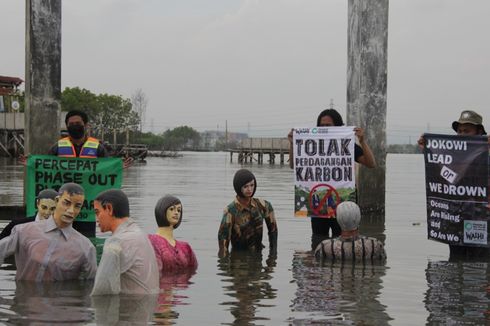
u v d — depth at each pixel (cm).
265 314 551
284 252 876
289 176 3400
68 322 519
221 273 729
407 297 618
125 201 635
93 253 697
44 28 1265
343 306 581
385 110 1334
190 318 536
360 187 1317
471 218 878
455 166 886
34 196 951
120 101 8812
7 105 6406
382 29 1323
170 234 766
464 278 709
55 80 1283
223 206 1559
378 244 823
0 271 730
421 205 1669
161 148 11056
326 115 1026
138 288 621
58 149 960
